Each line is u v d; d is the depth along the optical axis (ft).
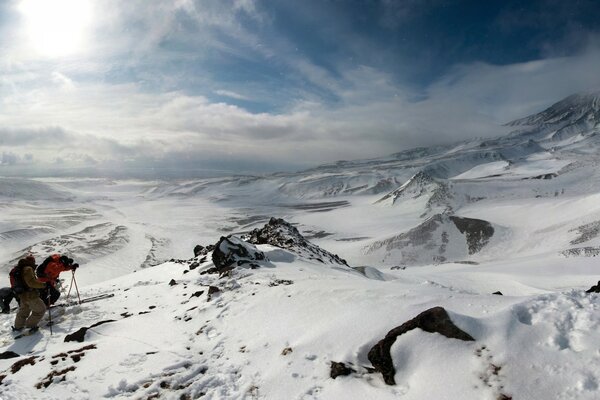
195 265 74.43
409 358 20.70
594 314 20.08
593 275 191.83
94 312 44.73
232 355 27.17
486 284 207.41
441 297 27.32
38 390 24.25
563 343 18.88
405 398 18.63
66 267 42.83
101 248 513.86
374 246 467.52
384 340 22.08
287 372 23.21
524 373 17.76
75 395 23.48
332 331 26.07
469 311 23.94
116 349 29.66
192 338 31.48
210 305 38.27
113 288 67.41
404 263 416.67
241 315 34.01
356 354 23.15
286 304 33.83
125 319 37.78
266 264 68.39
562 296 22.54
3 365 28.96
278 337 28.07
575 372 17.03
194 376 25.05
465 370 18.90
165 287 56.03
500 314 21.65
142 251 525.34
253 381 23.30
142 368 26.18
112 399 23.04
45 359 28.73
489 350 19.48
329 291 34.22
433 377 19.16
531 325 20.70
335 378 21.70
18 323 38.40
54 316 43.32
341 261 120.98
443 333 21.06
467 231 459.73
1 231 590.14
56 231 610.24
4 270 398.01
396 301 28.27
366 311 27.32
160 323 35.96
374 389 20.03
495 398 17.07
